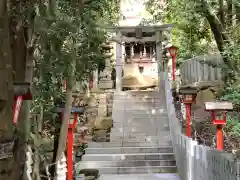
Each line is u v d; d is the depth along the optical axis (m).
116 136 12.86
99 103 14.58
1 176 3.00
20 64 4.38
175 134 11.29
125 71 18.45
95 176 9.56
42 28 5.16
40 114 7.18
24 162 3.77
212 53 14.68
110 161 11.24
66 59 6.66
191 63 15.43
